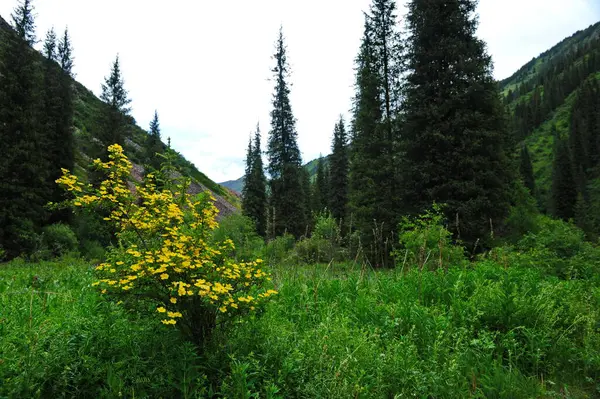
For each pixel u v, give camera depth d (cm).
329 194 4403
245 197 4319
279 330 381
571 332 420
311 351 334
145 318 354
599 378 364
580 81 13700
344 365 310
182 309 320
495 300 456
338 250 1002
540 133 12319
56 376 279
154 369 289
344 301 518
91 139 3631
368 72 2064
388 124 1966
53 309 441
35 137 2584
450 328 410
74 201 337
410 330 391
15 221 2302
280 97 3453
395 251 951
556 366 378
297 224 3206
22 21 2786
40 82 2922
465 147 1515
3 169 2341
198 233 344
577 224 4572
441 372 327
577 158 8669
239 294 339
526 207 2080
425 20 1731
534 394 331
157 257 306
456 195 1530
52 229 2298
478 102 1603
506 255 789
